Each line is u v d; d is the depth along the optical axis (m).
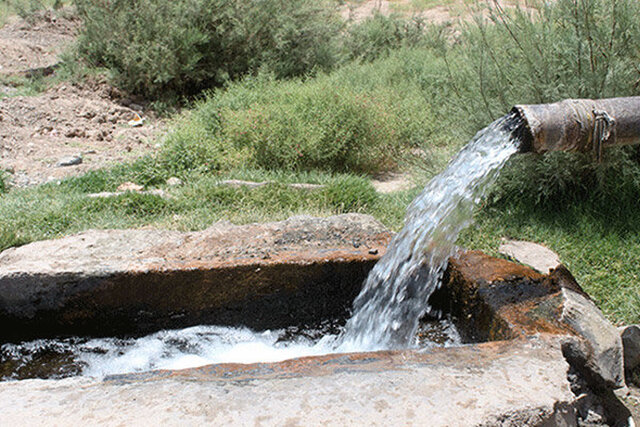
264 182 6.24
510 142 3.08
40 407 2.19
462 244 4.65
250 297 3.64
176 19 11.25
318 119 7.72
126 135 9.41
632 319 3.60
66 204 5.77
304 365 2.45
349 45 14.02
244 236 4.25
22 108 9.58
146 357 3.39
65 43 13.35
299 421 2.06
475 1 6.16
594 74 4.86
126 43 11.15
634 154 4.95
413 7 17.48
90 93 10.98
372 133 7.69
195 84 11.80
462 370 2.37
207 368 2.48
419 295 3.46
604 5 5.07
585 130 2.94
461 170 3.38
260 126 7.31
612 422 2.69
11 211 5.60
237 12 11.69
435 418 2.07
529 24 5.41
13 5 15.34
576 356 2.63
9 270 3.47
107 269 3.50
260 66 11.69
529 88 5.29
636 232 4.47
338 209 5.66
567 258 4.26
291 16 12.16
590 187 5.07
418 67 10.98
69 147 8.68
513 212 5.03
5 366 3.33
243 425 2.04
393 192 6.46
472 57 5.78
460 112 6.02
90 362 3.36
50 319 3.58
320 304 3.73
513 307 2.92
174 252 3.98
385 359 2.48
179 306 3.60
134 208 5.74
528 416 2.12
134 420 2.08
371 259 3.69
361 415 2.09
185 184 6.66
